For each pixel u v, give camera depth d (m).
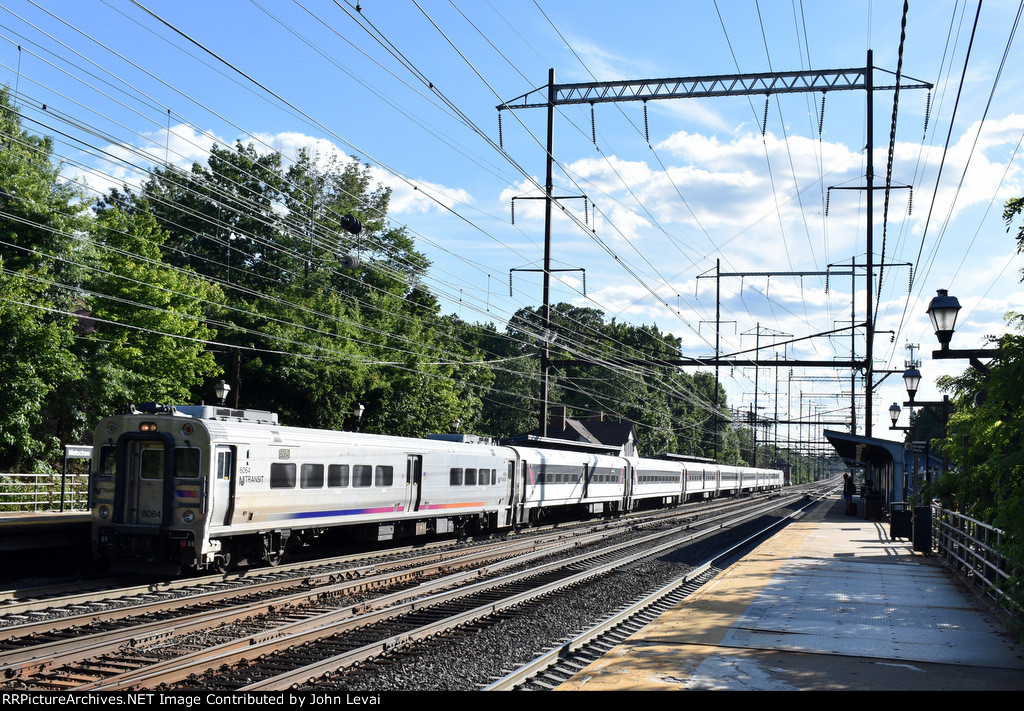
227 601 13.24
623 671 8.53
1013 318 10.52
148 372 32.84
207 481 15.48
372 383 43.16
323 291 50.78
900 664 8.85
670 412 90.56
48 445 30.69
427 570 17.86
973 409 14.85
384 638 10.76
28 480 28.39
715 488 63.19
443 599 13.91
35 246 28.95
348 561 19.02
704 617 11.35
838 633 10.36
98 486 16.09
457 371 60.97
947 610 12.07
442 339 60.72
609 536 27.97
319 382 39.34
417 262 57.38
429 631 11.18
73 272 30.00
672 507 51.22
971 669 8.68
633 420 81.00
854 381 49.62
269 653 9.87
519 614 12.80
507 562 19.50
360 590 15.09
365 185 57.84
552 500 32.41
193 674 8.75
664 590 15.09
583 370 81.94
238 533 16.45
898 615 11.62
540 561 20.78
